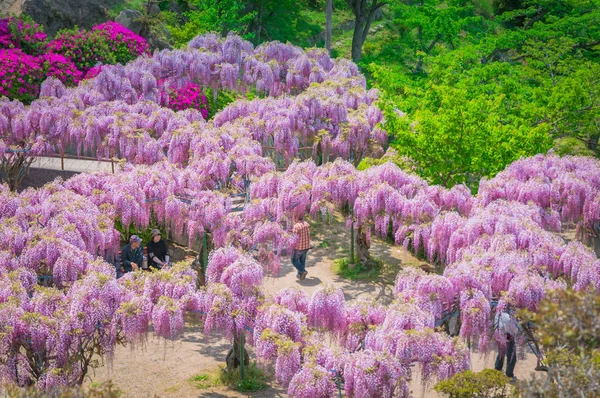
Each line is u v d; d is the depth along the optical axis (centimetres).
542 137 2134
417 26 4197
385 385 1121
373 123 2350
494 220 1577
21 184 2288
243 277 1308
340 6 4997
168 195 1734
